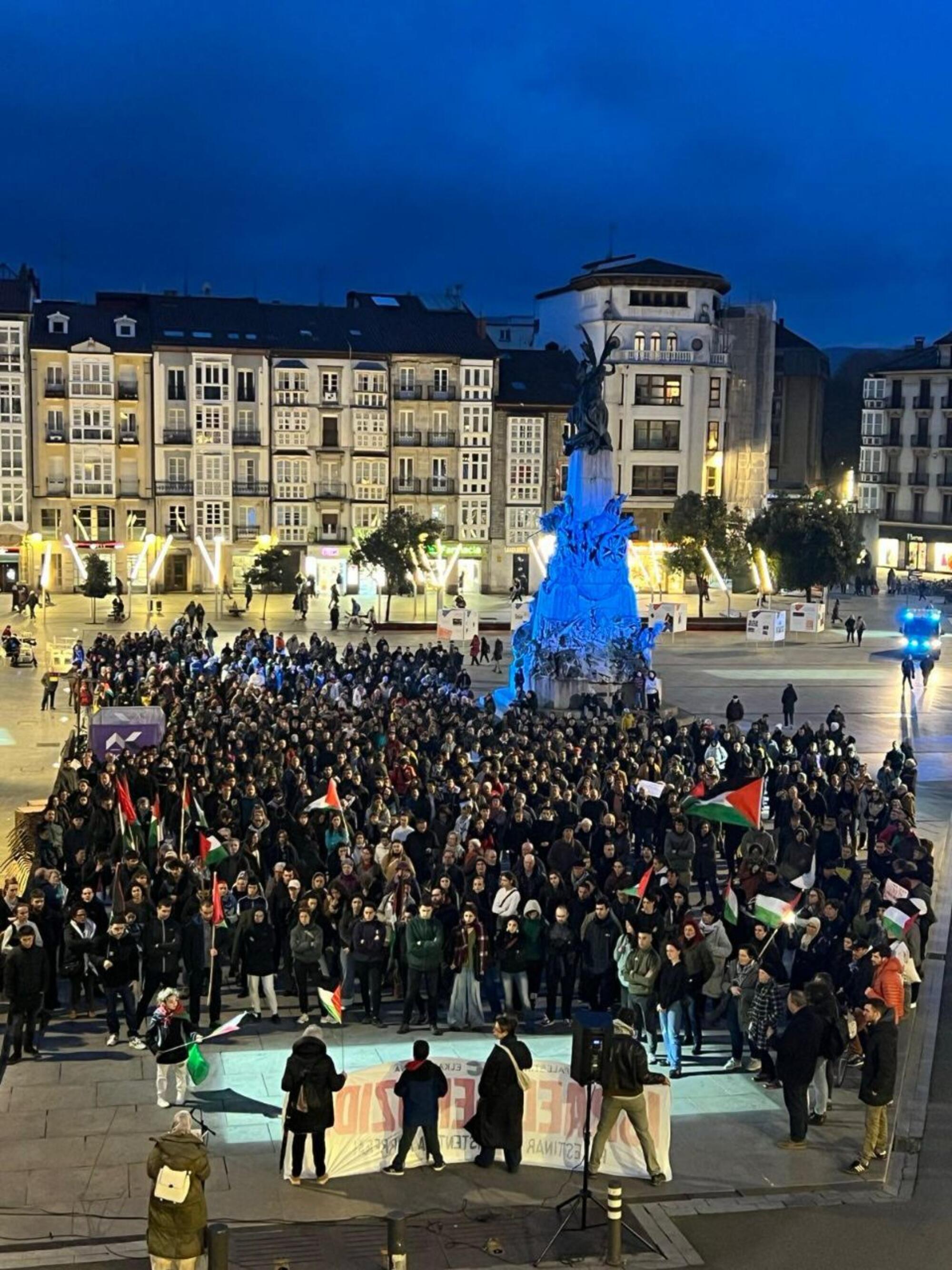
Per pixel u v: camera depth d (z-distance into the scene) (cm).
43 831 2212
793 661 6206
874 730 4544
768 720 4656
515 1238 1332
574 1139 1482
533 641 4644
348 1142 1451
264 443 8975
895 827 2403
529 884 2033
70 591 8725
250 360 8894
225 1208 1373
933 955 2298
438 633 6044
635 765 2798
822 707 4966
